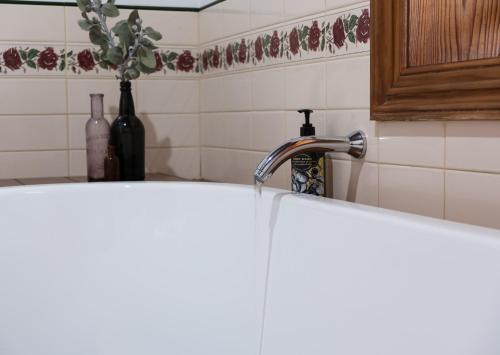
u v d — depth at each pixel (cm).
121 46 185
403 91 126
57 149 205
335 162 150
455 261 88
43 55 201
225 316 141
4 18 197
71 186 155
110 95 210
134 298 152
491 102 107
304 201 122
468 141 114
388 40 129
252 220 140
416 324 93
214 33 207
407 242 97
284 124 170
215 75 208
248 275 138
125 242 155
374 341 100
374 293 102
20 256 149
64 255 152
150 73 198
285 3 166
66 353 148
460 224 94
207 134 216
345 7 144
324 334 112
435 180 122
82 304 151
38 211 152
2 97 199
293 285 122
